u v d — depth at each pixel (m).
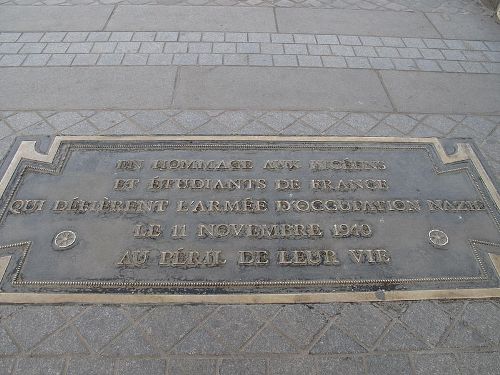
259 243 2.96
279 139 3.74
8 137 3.66
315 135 3.84
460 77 4.72
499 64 4.95
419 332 2.62
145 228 3.00
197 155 3.56
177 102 4.15
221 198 3.22
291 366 2.45
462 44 5.27
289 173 3.45
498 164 3.70
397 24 5.57
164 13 5.49
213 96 4.25
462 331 2.63
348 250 2.97
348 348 2.54
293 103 4.23
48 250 2.87
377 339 2.58
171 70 4.55
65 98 4.12
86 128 3.79
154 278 2.76
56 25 5.15
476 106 4.33
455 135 3.96
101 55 4.70
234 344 2.53
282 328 2.60
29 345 2.46
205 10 5.61
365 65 4.81
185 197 3.22
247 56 4.82
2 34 4.93
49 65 4.52
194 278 2.77
